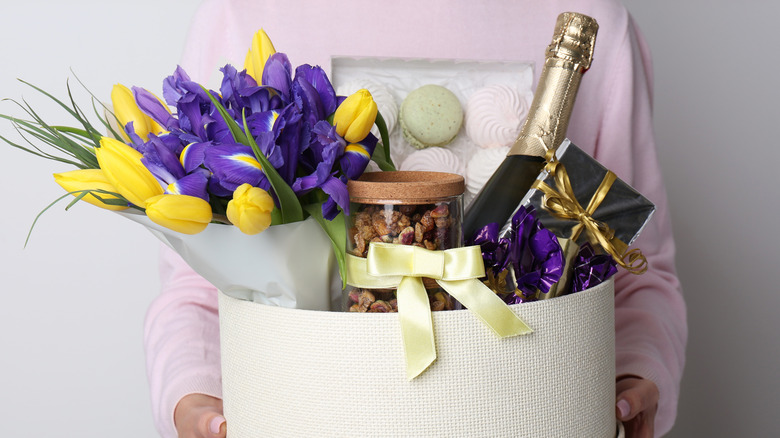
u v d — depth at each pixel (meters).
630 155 1.29
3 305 1.85
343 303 0.91
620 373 1.12
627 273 1.25
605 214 0.96
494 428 0.86
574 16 0.97
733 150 2.04
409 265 0.85
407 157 1.10
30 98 1.81
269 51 0.92
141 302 1.90
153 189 0.83
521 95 1.11
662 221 1.32
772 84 2.01
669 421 1.14
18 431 1.89
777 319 2.08
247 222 0.80
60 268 1.86
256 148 0.83
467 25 1.25
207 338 1.13
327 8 1.25
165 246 1.26
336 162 0.89
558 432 0.88
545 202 0.94
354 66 1.11
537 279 0.92
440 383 0.85
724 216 2.06
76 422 1.91
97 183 0.84
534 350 0.87
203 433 0.98
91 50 1.82
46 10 1.80
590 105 1.29
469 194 1.10
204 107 0.87
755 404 2.11
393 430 0.85
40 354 1.88
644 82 1.33
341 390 0.85
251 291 0.91
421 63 1.11
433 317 0.85
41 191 1.83
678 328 1.21
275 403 0.88
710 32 2.01
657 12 2.01
